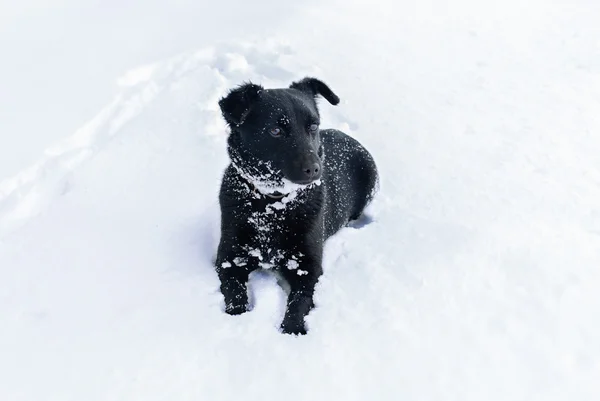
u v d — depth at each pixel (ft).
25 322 3.29
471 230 3.91
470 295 3.44
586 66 6.76
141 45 6.58
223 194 3.76
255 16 7.98
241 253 3.69
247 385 2.97
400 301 3.42
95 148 4.99
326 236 4.06
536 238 3.84
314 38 7.41
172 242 3.93
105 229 4.02
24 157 4.69
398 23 8.36
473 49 7.43
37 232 4.00
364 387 2.96
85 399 2.90
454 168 4.78
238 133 3.63
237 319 3.34
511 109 5.73
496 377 2.99
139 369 3.03
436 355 3.10
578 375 2.99
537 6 9.53
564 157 4.83
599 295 3.40
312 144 3.60
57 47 6.39
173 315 3.34
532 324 3.25
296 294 3.53
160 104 5.47
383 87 6.15
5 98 5.39
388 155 5.01
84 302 3.42
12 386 2.96
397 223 4.12
